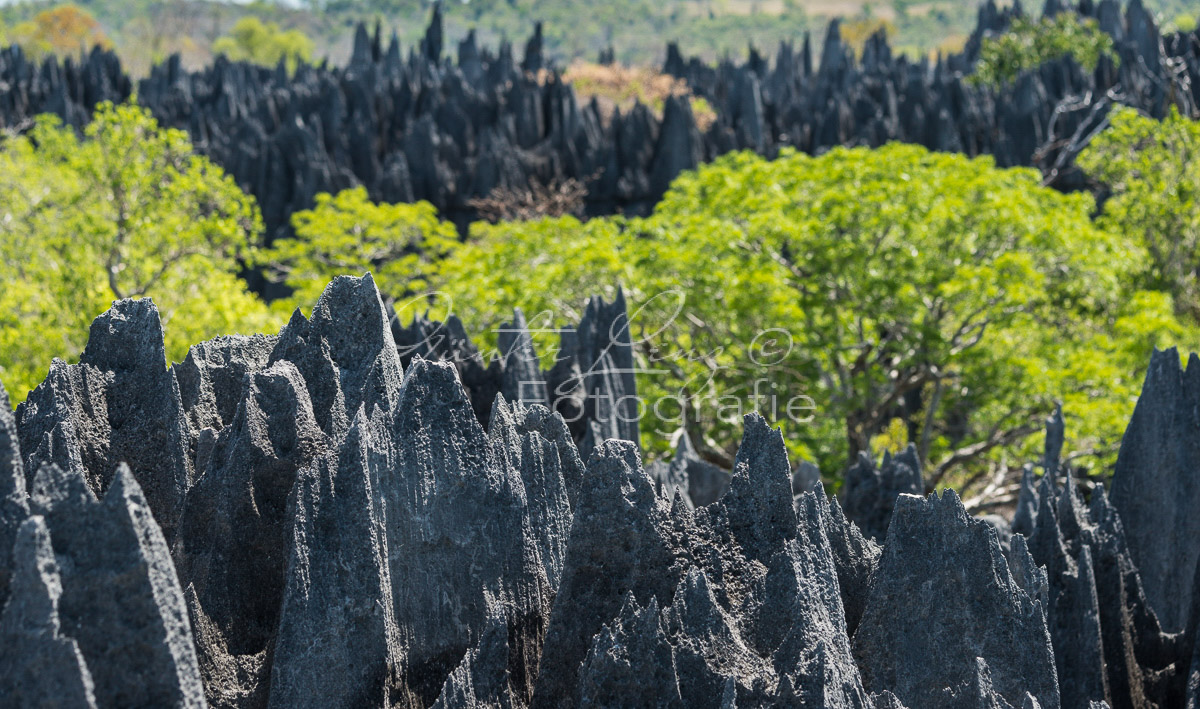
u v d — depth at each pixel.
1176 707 19.77
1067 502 20.56
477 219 94.00
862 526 25.69
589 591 14.51
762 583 14.19
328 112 101.50
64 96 110.12
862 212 46.06
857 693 13.11
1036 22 130.12
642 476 14.76
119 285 44.62
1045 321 50.38
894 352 49.44
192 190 46.19
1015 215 44.75
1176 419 22.42
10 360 39.44
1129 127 64.25
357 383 15.87
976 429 49.81
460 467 14.91
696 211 54.47
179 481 15.39
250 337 17.53
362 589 13.55
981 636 14.76
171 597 11.46
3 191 49.28
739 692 13.08
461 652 14.72
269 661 13.88
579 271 41.97
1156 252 59.53
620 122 95.75
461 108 103.19
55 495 11.40
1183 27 194.25
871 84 123.12
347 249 66.81
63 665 10.57
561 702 14.37
